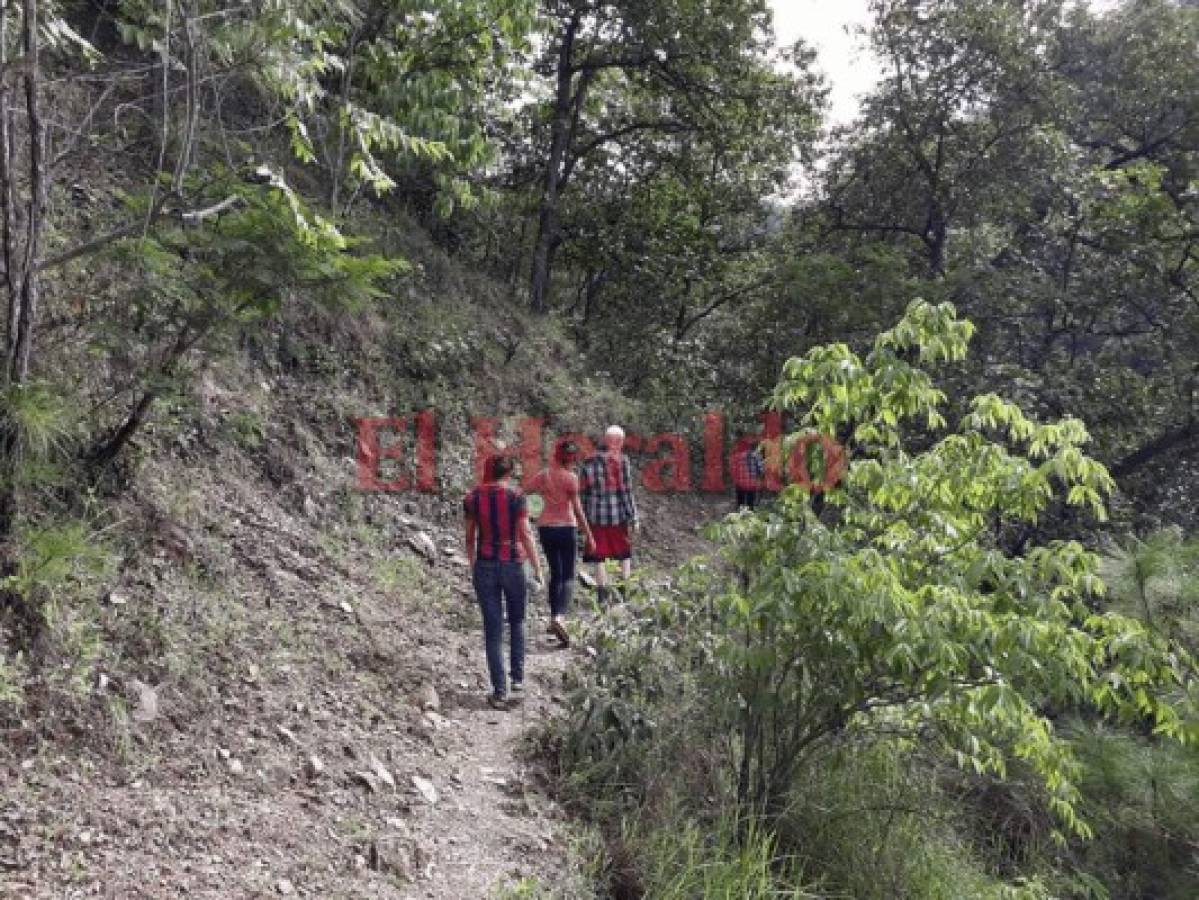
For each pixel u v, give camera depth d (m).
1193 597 5.43
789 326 16.83
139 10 4.97
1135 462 15.31
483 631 6.54
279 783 4.28
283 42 5.06
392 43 9.85
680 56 16.58
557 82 17.36
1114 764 5.95
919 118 16.86
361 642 5.92
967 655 4.48
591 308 20.45
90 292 5.68
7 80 4.17
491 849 4.37
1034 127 15.79
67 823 3.46
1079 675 4.54
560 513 7.16
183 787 3.96
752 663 4.80
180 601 5.10
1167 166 17.12
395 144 6.26
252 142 7.16
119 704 4.12
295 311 8.69
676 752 5.50
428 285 12.16
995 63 16.02
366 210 11.73
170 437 6.26
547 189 16.66
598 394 13.75
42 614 4.14
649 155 19.80
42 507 4.77
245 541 6.23
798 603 4.76
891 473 4.94
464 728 5.52
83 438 5.05
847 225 19.17
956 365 13.66
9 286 4.29
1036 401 13.28
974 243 17.22
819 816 5.43
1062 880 6.19
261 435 6.85
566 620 7.17
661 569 10.87
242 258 4.80
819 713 5.38
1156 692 4.97
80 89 6.88
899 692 5.07
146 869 3.41
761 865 4.68
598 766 5.24
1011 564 4.65
